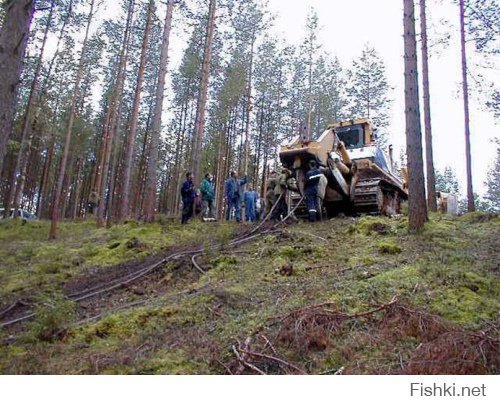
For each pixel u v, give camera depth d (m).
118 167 34.00
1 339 5.91
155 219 15.45
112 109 25.02
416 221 9.15
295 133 32.53
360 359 4.43
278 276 7.23
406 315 5.04
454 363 4.09
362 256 7.71
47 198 37.28
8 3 5.80
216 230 11.92
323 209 12.72
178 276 8.14
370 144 13.70
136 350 5.01
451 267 6.73
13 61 5.67
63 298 6.88
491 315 5.29
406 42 10.04
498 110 16.38
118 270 9.28
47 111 25.88
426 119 15.43
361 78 32.94
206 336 5.18
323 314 5.10
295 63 32.56
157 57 27.12
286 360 4.48
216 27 19.83
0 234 16.48
